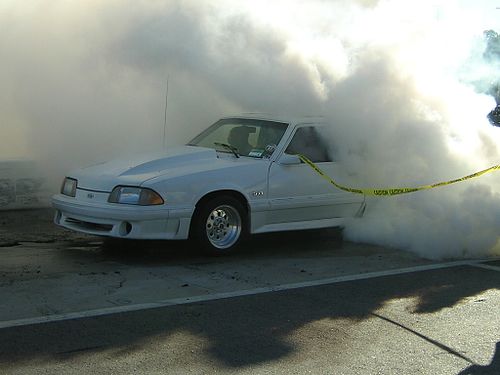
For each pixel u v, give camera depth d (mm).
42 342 4707
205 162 7512
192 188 7023
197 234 7160
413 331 5164
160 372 4230
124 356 4484
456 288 6453
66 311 5398
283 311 5578
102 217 6898
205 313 5461
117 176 7066
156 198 6836
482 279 6832
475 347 4848
